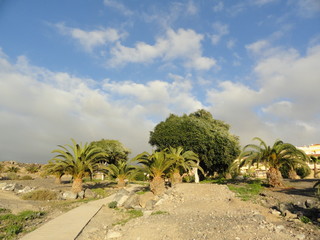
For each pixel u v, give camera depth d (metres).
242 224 7.70
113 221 10.91
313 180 21.58
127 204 14.74
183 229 7.41
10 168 52.38
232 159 30.62
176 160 20.83
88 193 21.19
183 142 28.02
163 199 14.98
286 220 8.79
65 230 8.39
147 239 6.83
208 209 11.41
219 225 7.67
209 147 28.86
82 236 8.11
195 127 28.61
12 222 9.58
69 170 21.03
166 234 7.05
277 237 6.38
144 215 11.13
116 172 31.86
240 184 20.70
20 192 20.67
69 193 19.66
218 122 37.78
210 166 31.80
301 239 6.29
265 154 18.16
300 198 12.31
